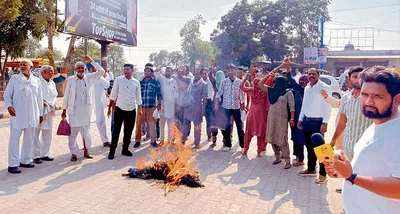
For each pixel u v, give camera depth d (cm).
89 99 652
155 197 448
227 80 754
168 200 438
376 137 174
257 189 491
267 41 2925
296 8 2903
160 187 489
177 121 805
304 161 665
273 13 2900
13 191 465
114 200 435
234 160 668
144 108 756
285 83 609
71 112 629
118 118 665
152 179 526
